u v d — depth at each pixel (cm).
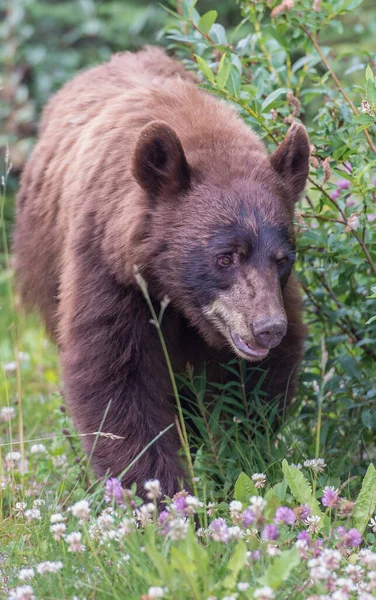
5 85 2044
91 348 845
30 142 1961
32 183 1122
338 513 743
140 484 830
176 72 1080
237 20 2303
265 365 923
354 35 1795
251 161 851
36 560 693
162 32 1077
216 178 832
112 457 838
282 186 849
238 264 806
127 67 1077
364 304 1008
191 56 1179
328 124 971
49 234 1033
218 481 902
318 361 1037
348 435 966
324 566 623
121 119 916
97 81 1077
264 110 935
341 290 1011
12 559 707
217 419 902
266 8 1037
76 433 974
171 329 901
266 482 870
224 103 955
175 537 621
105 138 909
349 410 984
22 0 2162
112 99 985
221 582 604
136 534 668
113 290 846
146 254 840
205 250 812
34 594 644
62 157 1027
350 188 966
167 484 834
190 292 830
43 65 2170
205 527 707
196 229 818
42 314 1126
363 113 893
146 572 603
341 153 930
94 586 632
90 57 2228
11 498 875
